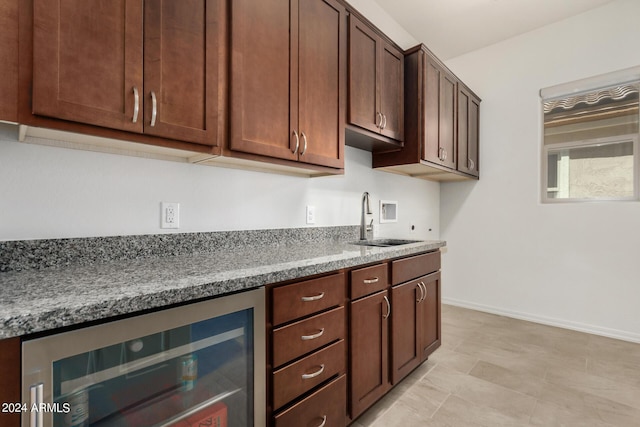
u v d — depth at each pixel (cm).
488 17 275
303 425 117
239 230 165
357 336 145
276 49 141
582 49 272
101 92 92
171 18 107
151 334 77
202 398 92
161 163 137
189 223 146
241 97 127
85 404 70
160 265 113
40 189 107
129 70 97
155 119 102
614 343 247
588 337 260
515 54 308
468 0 252
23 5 80
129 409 78
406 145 235
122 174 125
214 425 94
